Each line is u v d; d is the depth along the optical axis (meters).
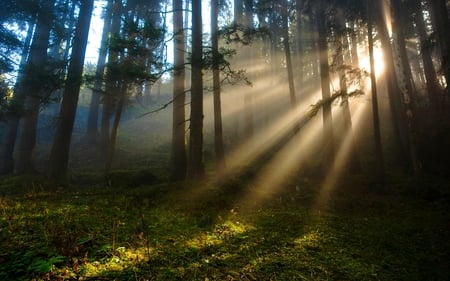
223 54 13.12
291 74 17.52
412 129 13.87
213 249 6.49
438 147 16.98
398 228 9.05
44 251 5.27
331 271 5.86
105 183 13.81
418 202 12.19
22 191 12.20
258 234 7.89
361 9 16.44
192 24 13.52
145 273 5.03
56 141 14.30
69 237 5.86
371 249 7.28
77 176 15.85
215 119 15.53
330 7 17.31
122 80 14.68
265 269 5.68
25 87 15.75
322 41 17.02
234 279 5.16
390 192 13.64
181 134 15.02
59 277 4.54
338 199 12.46
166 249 6.18
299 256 6.50
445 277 5.85
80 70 15.24
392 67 18.70
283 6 17.94
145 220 8.02
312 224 9.19
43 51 17.44
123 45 13.13
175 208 9.74
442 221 9.75
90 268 4.93
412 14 21.50
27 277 4.43
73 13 17.06
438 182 14.38
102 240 6.25
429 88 20.42
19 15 15.32
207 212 9.59
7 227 6.66
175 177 14.43
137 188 12.29
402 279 5.73
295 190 13.85
